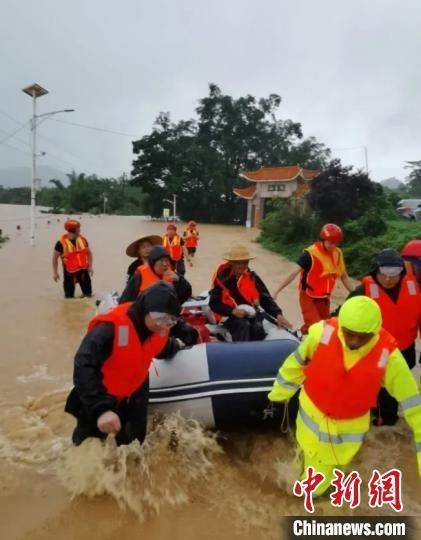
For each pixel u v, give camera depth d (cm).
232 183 5184
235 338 478
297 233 2212
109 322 318
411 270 423
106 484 347
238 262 484
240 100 5266
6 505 335
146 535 311
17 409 477
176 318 319
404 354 439
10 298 990
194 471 372
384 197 2267
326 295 592
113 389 334
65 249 972
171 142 5053
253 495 349
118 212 7269
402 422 456
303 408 327
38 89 2148
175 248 1135
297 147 5672
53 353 653
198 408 391
